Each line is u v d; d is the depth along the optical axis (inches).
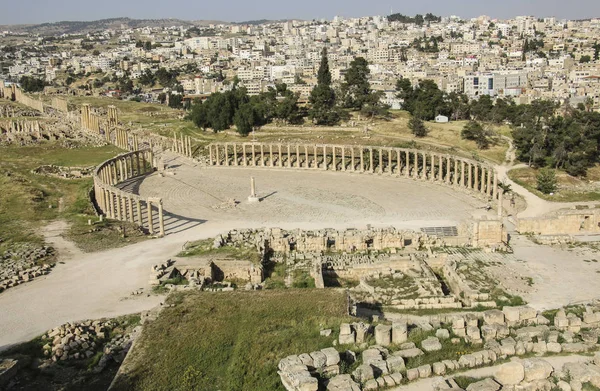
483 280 3499.0
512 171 6614.2
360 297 3161.9
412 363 1952.5
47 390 2219.5
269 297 2709.2
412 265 3678.6
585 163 6486.2
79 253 4055.1
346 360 2000.5
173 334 2357.3
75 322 2861.7
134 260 3905.0
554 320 2279.8
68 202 5654.5
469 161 6117.1
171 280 3440.0
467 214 5295.3
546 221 4544.8
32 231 4571.9
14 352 2561.5
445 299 3080.7
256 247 4087.1
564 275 3604.8
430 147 7367.1
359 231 4397.1
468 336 2137.1
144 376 2065.7
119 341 2605.8
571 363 1867.6
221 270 3654.0
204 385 2001.7
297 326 2354.8
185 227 5009.8
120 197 5526.6
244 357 2124.8
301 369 1854.1
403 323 2186.3
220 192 6525.6
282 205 5831.7
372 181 6889.8
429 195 6082.7
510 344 2016.5
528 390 1770.4
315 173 7485.2
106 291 3316.9
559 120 6879.9
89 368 2391.7
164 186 6899.6
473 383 1752.0
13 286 3410.4
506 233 4276.6
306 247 4195.4
